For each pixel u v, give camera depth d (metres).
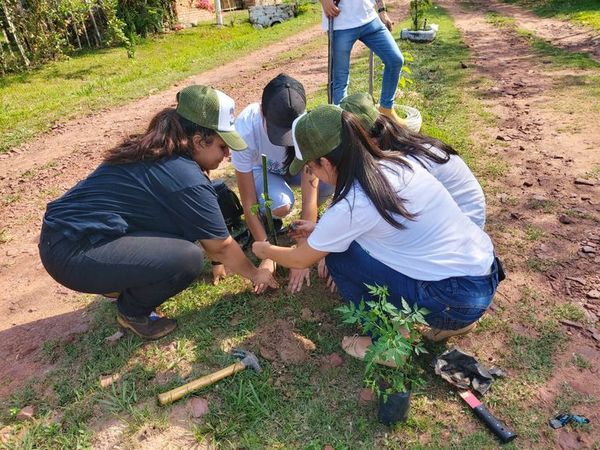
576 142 4.91
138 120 6.79
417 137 2.49
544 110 5.86
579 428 2.13
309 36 13.55
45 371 2.58
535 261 3.17
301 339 2.66
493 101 6.28
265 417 2.25
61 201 2.37
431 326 2.38
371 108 2.38
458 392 2.32
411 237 2.17
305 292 3.01
